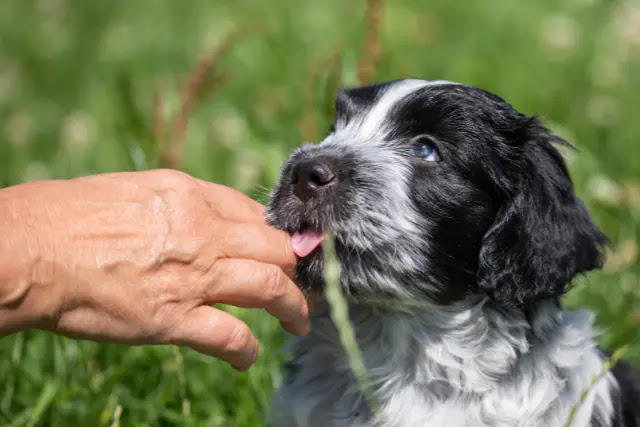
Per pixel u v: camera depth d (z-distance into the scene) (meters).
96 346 4.80
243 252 3.29
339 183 3.70
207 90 6.41
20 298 3.06
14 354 4.62
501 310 3.87
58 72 10.36
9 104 9.76
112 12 11.72
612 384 4.15
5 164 8.23
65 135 8.30
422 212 3.78
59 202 3.16
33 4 11.91
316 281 3.65
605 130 7.58
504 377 3.88
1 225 3.07
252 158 6.52
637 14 9.36
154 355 4.80
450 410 3.88
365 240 3.68
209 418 4.58
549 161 4.01
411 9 10.72
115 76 9.00
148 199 3.21
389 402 3.93
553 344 3.90
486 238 3.81
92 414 4.38
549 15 10.49
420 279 3.76
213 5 11.27
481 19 10.64
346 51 7.60
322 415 4.04
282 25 10.06
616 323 5.07
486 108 3.99
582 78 8.77
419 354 3.90
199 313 3.23
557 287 3.86
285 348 4.24
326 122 5.84
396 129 3.98
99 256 3.12
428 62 9.05
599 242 4.08
